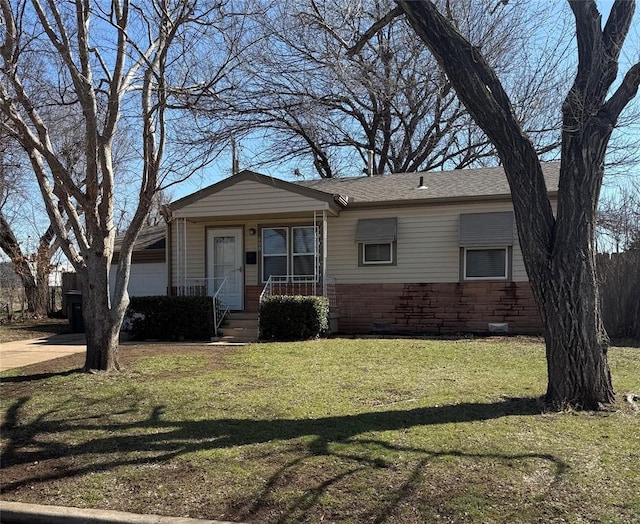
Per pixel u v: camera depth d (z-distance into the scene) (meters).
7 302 21.27
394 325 14.05
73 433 5.30
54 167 7.87
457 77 5.87
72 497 3.91
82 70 7.94
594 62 5.87
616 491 3.73
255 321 13.84
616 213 13.27
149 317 12.98
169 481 4.12
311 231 14.80
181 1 7.48
